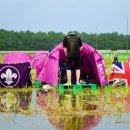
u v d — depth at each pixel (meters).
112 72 21.06
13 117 11.84
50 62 20.16
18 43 124.25
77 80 19.53
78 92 17.98
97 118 11.68
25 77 20.67
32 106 13.81
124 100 15.39
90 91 18.52
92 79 21.22
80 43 19.73
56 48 20.36
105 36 105.88
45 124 10.83
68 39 19.44
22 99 15.82
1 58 44.34
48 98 15.82
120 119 11.53
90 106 13.80
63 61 21.05
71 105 13.77
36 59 21.48
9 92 18.48
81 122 11.11
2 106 13.86
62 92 18.14
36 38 125.62
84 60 21.12
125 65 21.06
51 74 19.92
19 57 22.64
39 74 20.97
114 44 106.88
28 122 11.09
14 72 20.48
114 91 18.77
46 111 12.79
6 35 124.25
